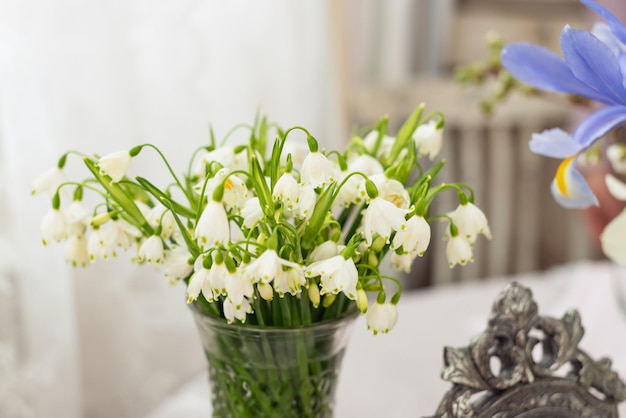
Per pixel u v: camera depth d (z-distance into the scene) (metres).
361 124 1.89
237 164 0.82
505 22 2.23
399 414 1.06
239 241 0.77
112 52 1.39
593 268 1.43
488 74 1.37
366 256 0.80
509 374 0.83
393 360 1.16
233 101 1.55
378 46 2.03
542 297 1.33
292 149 0.86
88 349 1.53
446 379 0.81
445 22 2.12
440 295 1.34
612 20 0.80
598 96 0.84
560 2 2.21
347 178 0.76
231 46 1.52
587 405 0.85
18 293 1.27
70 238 0.85
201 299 0.79
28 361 1.29
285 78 1.63
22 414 1.29
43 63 1.28
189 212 0.83
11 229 1.25
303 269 0.75
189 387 1.14
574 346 0.85
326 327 0.79
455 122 1.91
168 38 1.44
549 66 0.86
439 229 2.01
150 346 1.58
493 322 0.82
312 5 1.67
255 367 0.80
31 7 1.24
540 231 2.21
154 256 0.79
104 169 0.79
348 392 1.09
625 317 1.17
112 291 1.51
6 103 1.22
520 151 2.03
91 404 1.56
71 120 1.35
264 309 0.79
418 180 0.85
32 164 1.24
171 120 1.47
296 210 0.77
